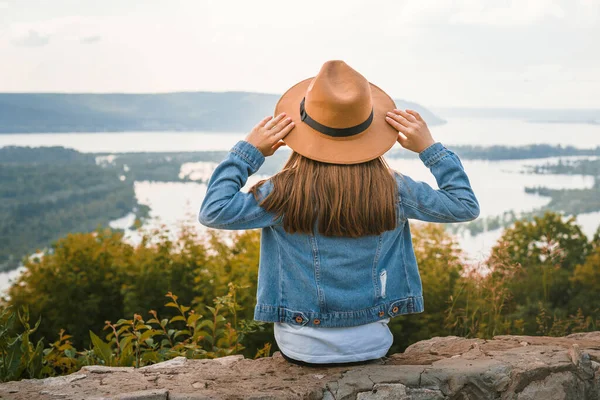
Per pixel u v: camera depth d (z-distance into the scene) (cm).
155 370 250
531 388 243
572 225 693
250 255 585
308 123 227
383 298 235
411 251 245
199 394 219
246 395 218
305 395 221
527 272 596
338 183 220
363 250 229
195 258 590
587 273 609
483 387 238
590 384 253
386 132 234
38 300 595
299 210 219
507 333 475
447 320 481
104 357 333
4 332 291
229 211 220
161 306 575
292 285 232
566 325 491
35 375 309
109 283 597
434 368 240
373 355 240
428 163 239
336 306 229
